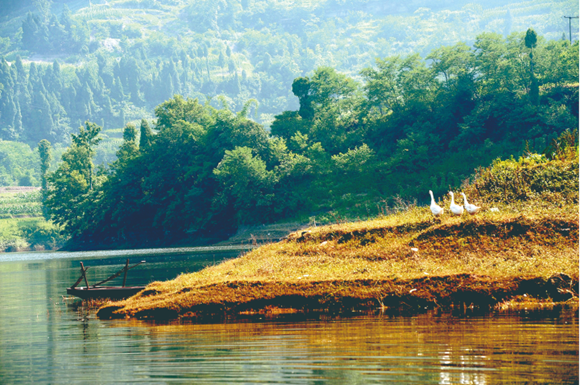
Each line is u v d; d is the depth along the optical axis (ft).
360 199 451.53
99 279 207.10
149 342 87.45
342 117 590.55
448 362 68.13
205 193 553.23
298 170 499.51
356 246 130.72
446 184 420.77
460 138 475.31
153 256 344.49
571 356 68.28
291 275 117.39
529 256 112.98
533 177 145.79
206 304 108.68
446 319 91.61
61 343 92.32
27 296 170.09
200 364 72.84
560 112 435.94
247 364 71.77
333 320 95.66
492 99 482.28
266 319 100.22
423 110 516.32
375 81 541.34
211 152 559.38
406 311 100.42
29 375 72.69
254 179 488.44
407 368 66.64
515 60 499.92
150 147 604.49
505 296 100.99
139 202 579.48
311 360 71.97
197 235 544.62
